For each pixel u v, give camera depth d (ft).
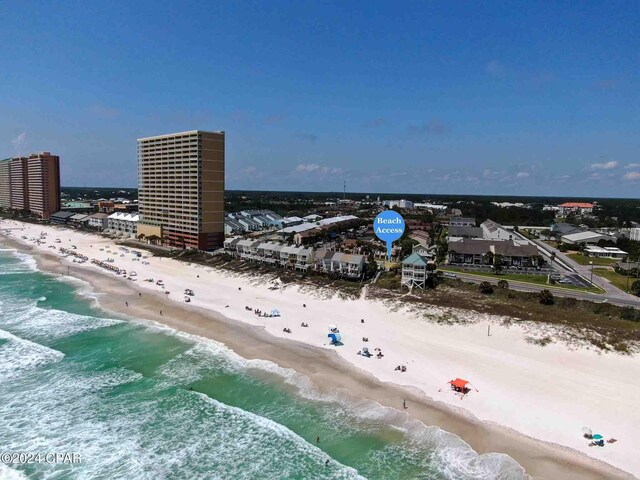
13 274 388.16
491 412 152.66
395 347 209.97
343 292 298.97
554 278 333.21
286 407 160.35
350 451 135.64
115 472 127.54
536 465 126.21
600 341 198.49
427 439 139.64
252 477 125.70
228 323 250.57
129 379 183.11
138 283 350.43
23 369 192.13
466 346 208.74
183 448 138.41
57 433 146.10
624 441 135.33
